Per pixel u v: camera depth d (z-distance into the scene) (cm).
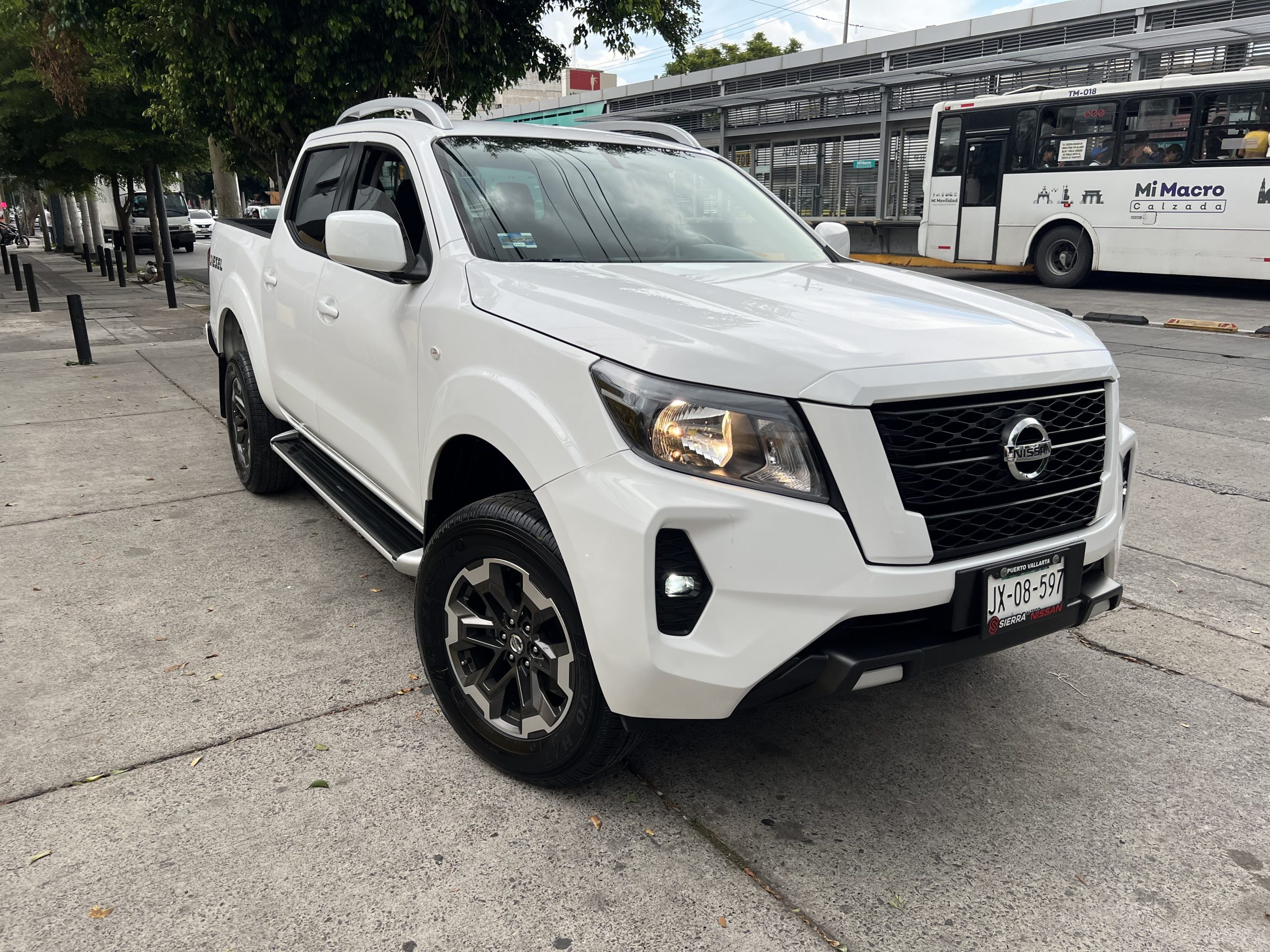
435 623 275
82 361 952
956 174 1744
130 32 1012
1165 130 1460
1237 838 246
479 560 258
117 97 1852
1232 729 299
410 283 307
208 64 978
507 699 267
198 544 446
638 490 213
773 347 217
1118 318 1223
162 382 866
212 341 554
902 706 312
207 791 258
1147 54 1795
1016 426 228
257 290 467
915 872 231
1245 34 1622
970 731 297
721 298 259
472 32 1013
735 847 239
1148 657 347
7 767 268
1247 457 607
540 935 209
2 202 5522
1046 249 1639
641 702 220
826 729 297
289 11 935
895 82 2150
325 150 424
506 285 270
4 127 1912
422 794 258
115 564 421
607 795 259
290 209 442
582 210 332
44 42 1380
